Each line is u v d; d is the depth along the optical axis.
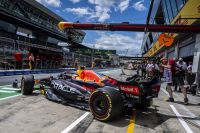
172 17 22.28
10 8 33.84
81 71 6.59
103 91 4.95
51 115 5.19
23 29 41.69
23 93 7.51
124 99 5.57
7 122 4.50
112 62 69.12
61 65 27.69
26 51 22.42
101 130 4.39
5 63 18.86
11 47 20.14
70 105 6.19
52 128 4.30
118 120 5.19
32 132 4.03
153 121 5.34
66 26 10.16
